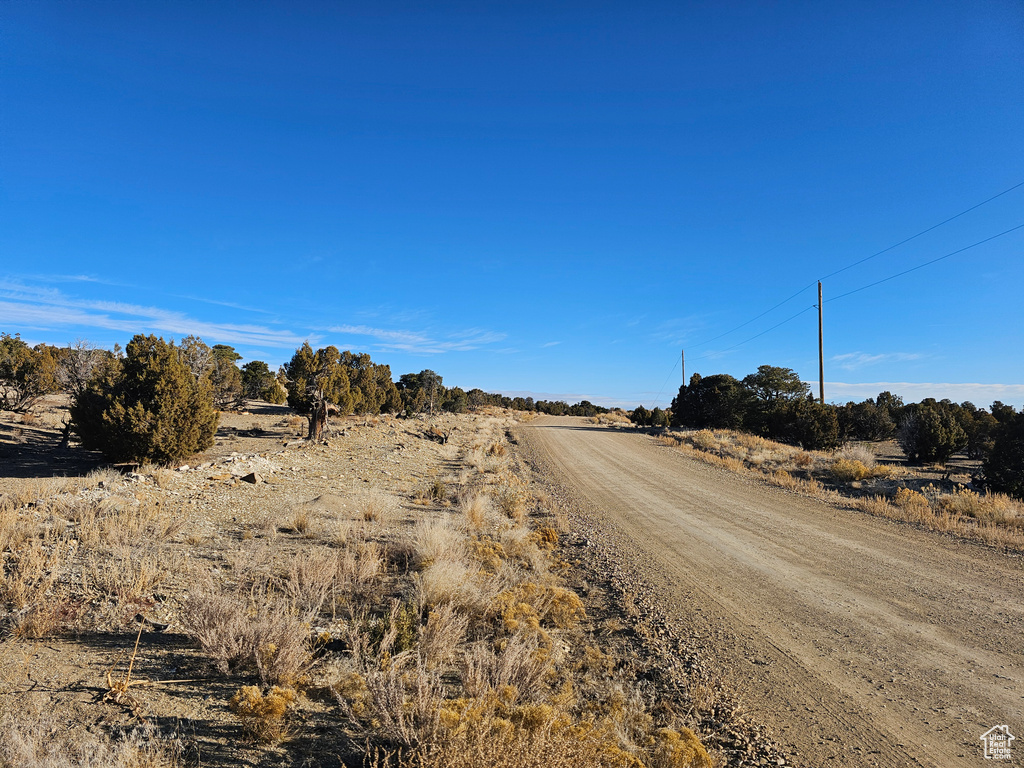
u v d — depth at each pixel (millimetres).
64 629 4129
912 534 9797
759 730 3668
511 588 6059
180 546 6516
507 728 2807
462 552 7047
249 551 6547
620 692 3990
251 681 3660
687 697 4094
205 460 13320
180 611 4676
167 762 2703
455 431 30328
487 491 12820
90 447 12406
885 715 3867
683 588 6777
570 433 36969
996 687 4273
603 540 9328
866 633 5363
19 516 6828
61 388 17688
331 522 8562
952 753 3398
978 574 7379
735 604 6195
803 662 4719
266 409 32594
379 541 7715
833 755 3381
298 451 15906
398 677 3498
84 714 3070
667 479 17172
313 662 3867
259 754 2896
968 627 5516
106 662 3719
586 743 2807
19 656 3670
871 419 32000
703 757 3152
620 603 6203
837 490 15234
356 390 31016
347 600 5324
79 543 6148
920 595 6512
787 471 18688
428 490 12578
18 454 13328
